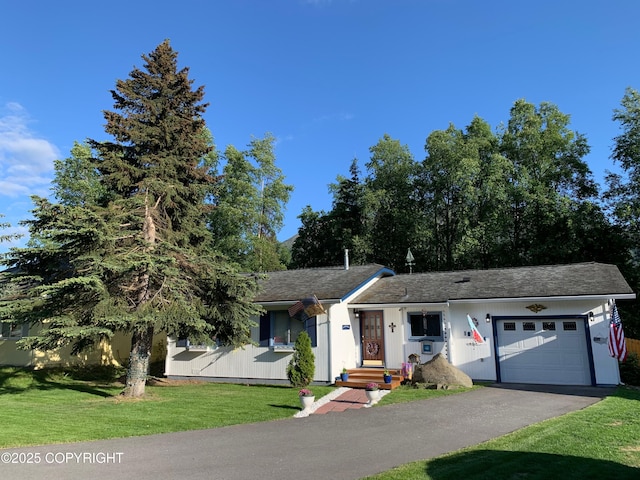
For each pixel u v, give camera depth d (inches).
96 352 923.4
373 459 273.6
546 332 623.8
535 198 1095.6
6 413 439.5
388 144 1364.4
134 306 530.0
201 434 347.6
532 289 627.8
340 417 412.8
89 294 500.1
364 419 400.2
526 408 432.5
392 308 709.9
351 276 760.3
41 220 488.1
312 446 306.8
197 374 745.6
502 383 621.0
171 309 522.9
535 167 1184.2
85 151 1055.6
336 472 248.8
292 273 852.6
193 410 454.0
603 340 588.1
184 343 767.1
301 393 442.3
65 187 1051.9
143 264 480.4
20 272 527.8
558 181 1178.6
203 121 651.5
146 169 593.0
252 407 470.6
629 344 703.1
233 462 270.8
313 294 672.4
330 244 1483.8
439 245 1298.0
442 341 666.8
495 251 1151.0
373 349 713.6
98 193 1043.3
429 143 1255.5
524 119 1223.5
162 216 593.9
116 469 259.0
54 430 360.5
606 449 277.9
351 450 295.3
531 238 1142.3
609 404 432.8
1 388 644.1
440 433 340.2
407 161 1355.8
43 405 491.2
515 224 1172.5
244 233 1189.1
